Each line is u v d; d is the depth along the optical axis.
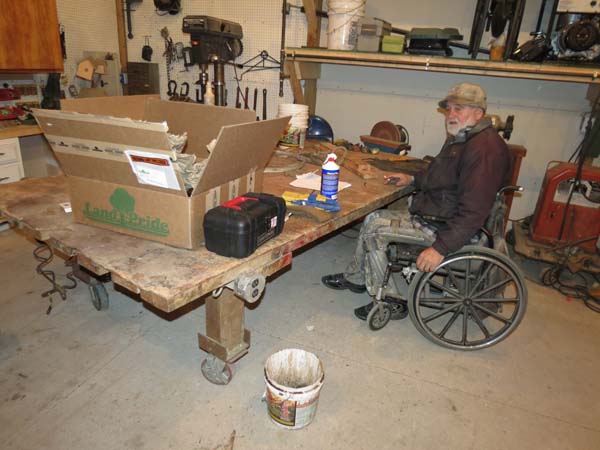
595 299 2.71
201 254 1.38
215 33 3.50
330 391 1.86
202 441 1.58
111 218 1.49
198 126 1.98
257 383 1.88
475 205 1.82
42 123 1.36
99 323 2.24
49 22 3.17
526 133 3.33
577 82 2.79
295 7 3.70
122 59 4.42
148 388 1.82
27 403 1.70
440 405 1.82
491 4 2.78
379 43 3.11
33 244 3.06
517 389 1.93
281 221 1.54
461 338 2.24
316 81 3.90
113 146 1.29
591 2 2.55
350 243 3.44
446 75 3.43
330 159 1.94
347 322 2.37
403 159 2.94
